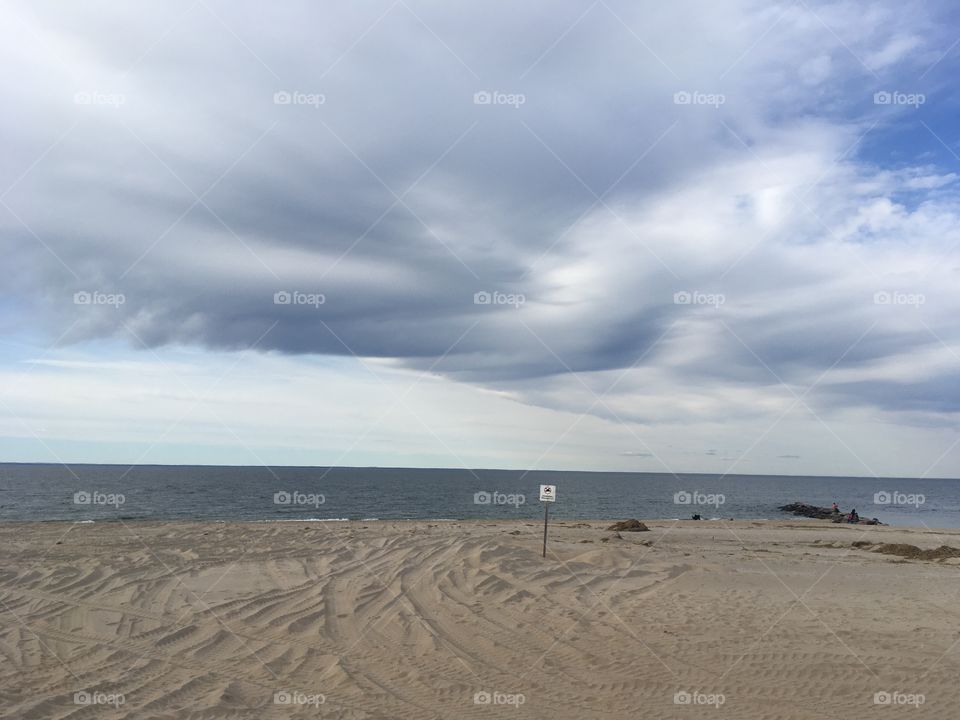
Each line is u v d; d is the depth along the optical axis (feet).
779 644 35.81
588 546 71.10
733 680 30.35
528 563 56.24
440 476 577.43
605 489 388.78
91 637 34.58
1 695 26.09
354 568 53.26
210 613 39.60
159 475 453.58
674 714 26.45
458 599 44.68
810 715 26.55
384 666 31.42
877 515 225.35
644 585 50.83
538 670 31.35
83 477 396.37
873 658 33.58
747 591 49.55
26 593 43.29
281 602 42.52
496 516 179.22
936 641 36.65
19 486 279.28
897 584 53.42
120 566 51.93
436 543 65.87
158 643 33.86
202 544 65.98
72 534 76.28
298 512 181.16
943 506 289.94
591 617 41.22
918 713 26.94
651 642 36.01
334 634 36.29
